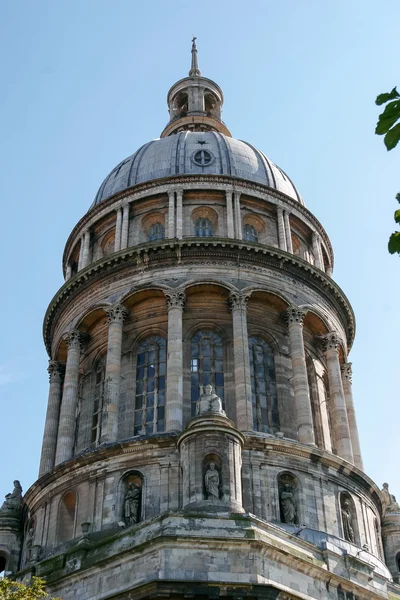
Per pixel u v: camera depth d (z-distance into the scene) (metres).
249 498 44.50
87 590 39.34
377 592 42.41
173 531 38.03
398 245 15.84
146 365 54.09
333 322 58.47
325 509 46.12
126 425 51.53
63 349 59.09
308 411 50.81
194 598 35.91
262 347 55.12
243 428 48.41
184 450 42.97
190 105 82.25
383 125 14.50
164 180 61.72
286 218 62.62
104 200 63.28
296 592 37.72
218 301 55.28
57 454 51.66
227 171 64.12
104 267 56.94
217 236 56.81
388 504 57.81
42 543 46.91
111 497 45.31
